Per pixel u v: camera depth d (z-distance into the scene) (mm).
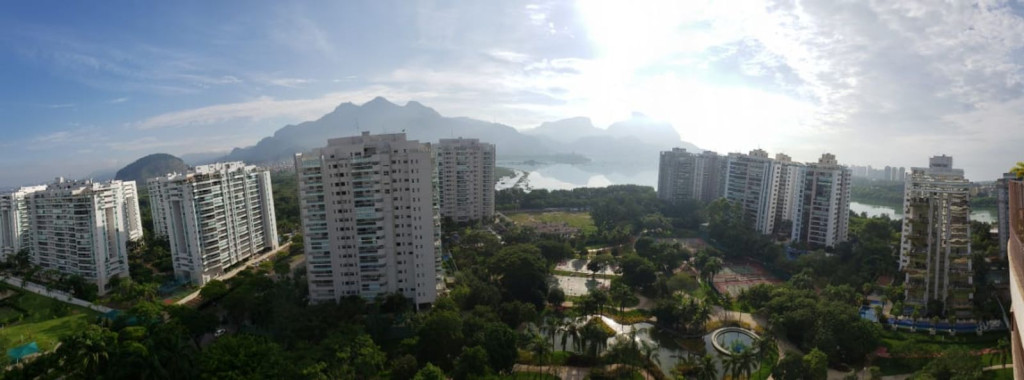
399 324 138500
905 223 162000
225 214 194500
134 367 95750
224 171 195500
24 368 108250
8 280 187500
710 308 138125
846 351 119750
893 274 164750
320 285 150000
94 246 174750
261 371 98750
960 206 143375
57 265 185000
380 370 111250
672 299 147750
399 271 151250
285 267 186500
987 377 105812
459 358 113438
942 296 139625
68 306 158375
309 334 122812
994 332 128750
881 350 123500
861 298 144000
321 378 97375
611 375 117875
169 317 138125
